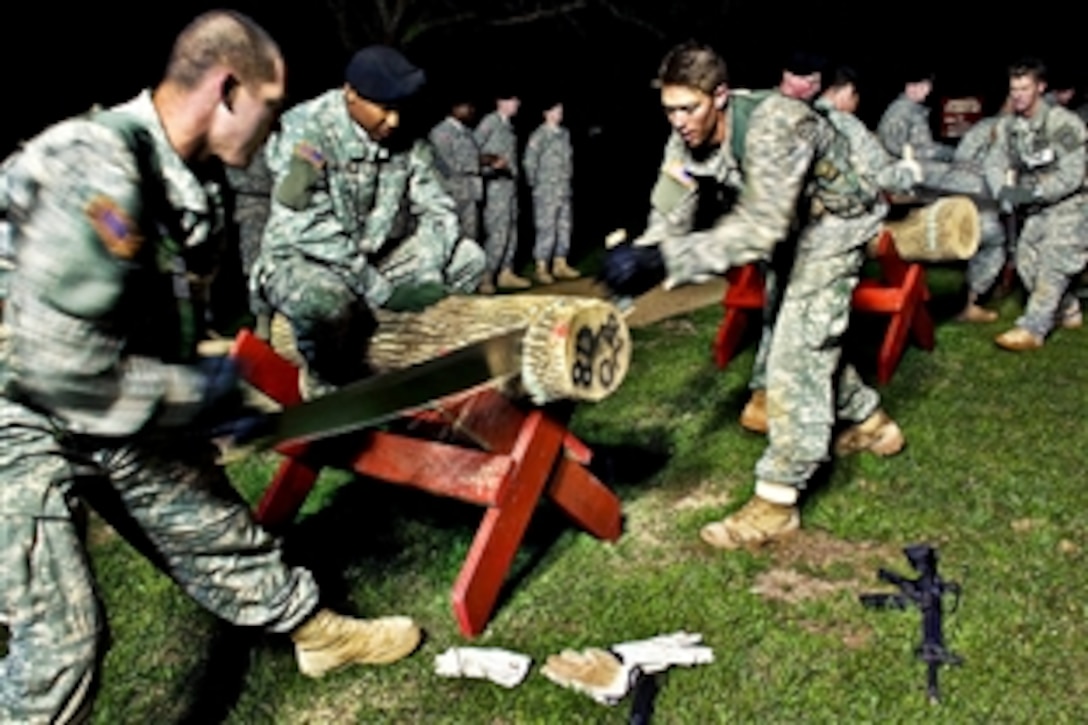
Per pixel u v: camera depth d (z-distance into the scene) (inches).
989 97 410.9
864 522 142.9
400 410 99.6
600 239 411.2
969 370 202.2
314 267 134.0
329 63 405.1
